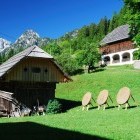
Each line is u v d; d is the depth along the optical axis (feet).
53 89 111.86
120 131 49.24
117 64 245.65
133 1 82.23
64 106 114.42
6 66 110.22
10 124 65.92
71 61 197.57
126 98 81.41
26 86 107.45
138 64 191.52
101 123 59.26
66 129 54.03
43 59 108.47
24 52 108.99
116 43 253.03
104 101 87.81
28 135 49.52
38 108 104.73
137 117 63.93
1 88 114.21
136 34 86.38
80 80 158.92
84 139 44.14
